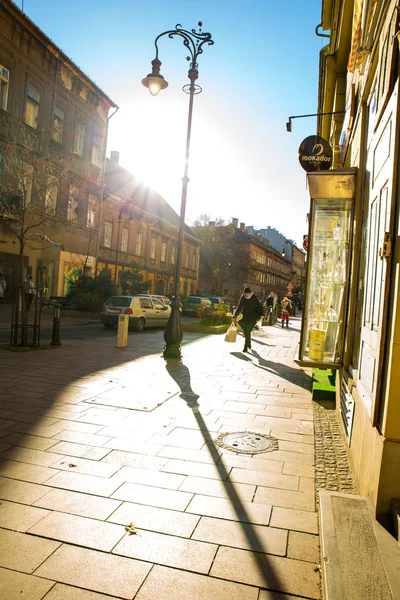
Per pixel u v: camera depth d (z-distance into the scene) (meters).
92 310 21.78
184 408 6.03
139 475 3.81
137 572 2.52
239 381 8.05
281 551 2.77
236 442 4.77
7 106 20.33
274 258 81.62
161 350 11.63
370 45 4.29
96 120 27.97
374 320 3.42
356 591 2.14
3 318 17.55
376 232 3.60
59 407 5.74
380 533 2.68
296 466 4.17
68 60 23.92
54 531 2.89
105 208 30.55
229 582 2.47
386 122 3.31
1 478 3.62
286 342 15.51
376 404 3.13
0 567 2.52
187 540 2.85
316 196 5.29
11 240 20.80
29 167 18.94
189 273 48.91
